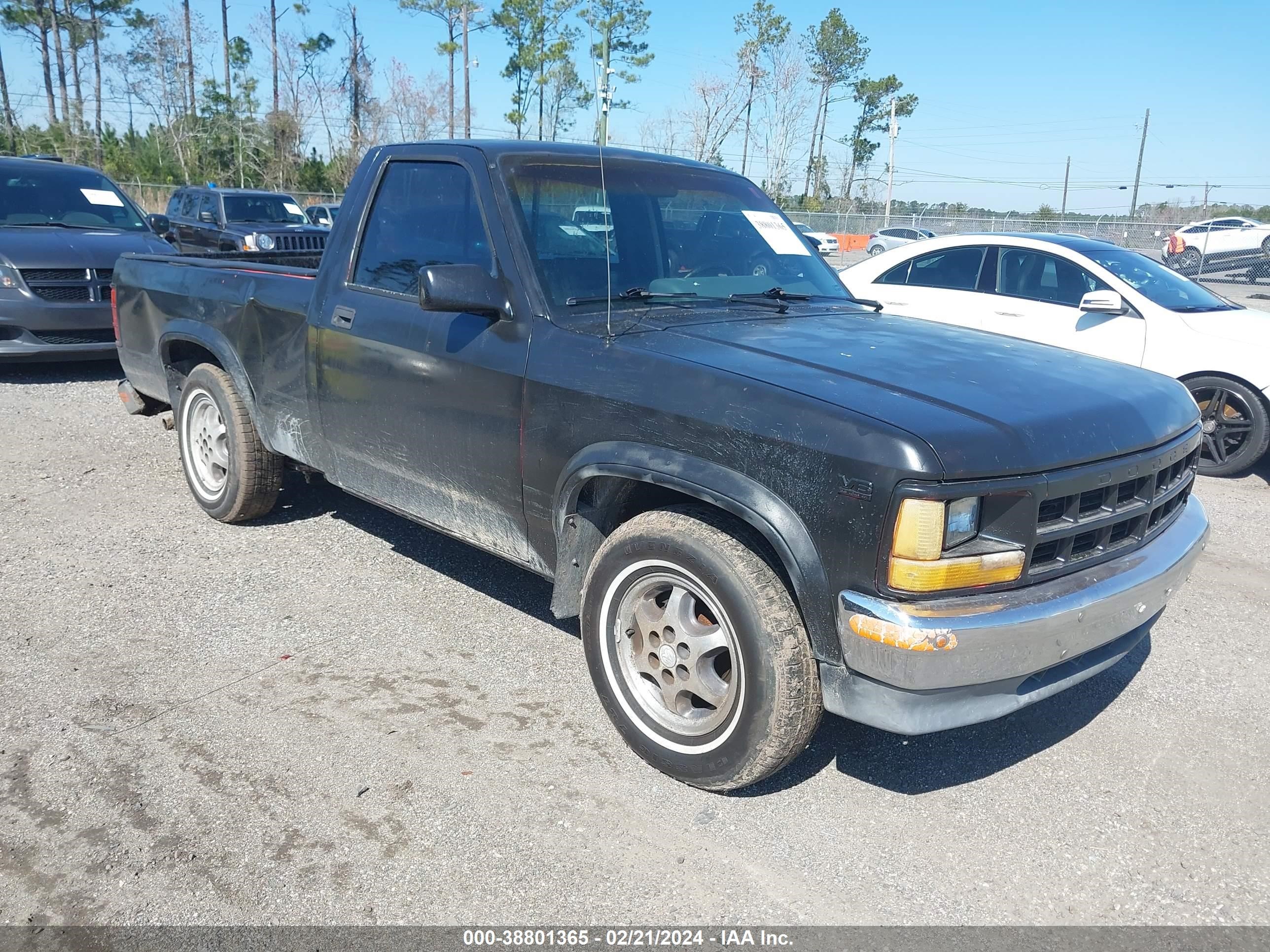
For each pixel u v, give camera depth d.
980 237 8.07
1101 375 3.22
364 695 3.55
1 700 3.43
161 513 5.42
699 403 2.84
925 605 2.50
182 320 5.21
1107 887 2.68
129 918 2.44
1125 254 7.84
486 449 3.47
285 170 45.12
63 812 2.83
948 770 3.24
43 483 5.87
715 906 2.55
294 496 5.75
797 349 3.12
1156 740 3.47
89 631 3.99
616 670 3.17
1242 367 6.88
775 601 2.72
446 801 2.93
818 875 2.68
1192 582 5.04
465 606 4.34
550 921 2.47
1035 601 2.60
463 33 41.78
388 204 4.02
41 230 9.14
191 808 2.87
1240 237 23.48
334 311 4.11
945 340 3.49
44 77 51.38
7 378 8.83
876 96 58.19
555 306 3.34
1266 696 3.82
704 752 2.94
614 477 3.12
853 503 2.52
